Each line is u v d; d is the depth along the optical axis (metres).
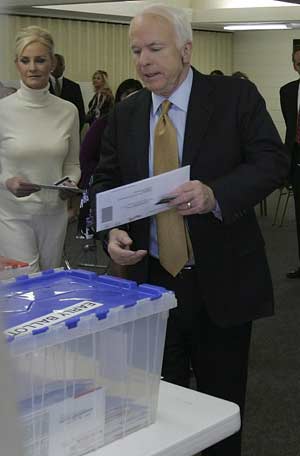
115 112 1.92
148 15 1.70
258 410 2.96
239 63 11.91
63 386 0.92
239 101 1.76
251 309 1.81
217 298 1.77
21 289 1.06
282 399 3.07
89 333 0.93
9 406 0.39
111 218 1.56
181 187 1.64
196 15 10.01
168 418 1.08
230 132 1.75
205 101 1.76
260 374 3.35
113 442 1.00
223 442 1.90
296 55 5.19
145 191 1.59
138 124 1.84
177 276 1.81
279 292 4.79
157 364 1.05
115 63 9.72
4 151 2.73
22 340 0.85
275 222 7.65
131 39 1.73
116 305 0.98
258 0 10.15
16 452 0.39
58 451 0.93
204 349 1.88
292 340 3.83
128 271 1.86
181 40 1.70
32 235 2.84
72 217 3.40
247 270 1.81
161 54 1.68
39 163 2.78
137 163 1.82
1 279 0.43
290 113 4.82
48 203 2.81
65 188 2.68
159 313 1.03
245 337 1.89
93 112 8.31
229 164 1.76
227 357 1.87
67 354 0.92
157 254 1.82
